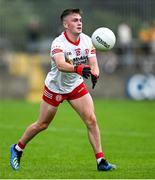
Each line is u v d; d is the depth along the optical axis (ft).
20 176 72.08
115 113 156.25
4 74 200.13
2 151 95.30
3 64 202.18
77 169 78.38
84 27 202.90
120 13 203.62
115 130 125.08
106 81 192.85
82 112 75.25
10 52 210.38
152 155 93.35
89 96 75.56
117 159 89.30
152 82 187.52
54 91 74.69
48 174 73.67
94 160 87.71
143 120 142.00
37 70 197.16
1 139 110.01
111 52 199.11
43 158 89.30
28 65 198.29
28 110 161.38
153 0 201.36
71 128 127.03
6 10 215.72
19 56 200.85
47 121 76.13
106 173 74.43
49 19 211.82
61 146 102.37
